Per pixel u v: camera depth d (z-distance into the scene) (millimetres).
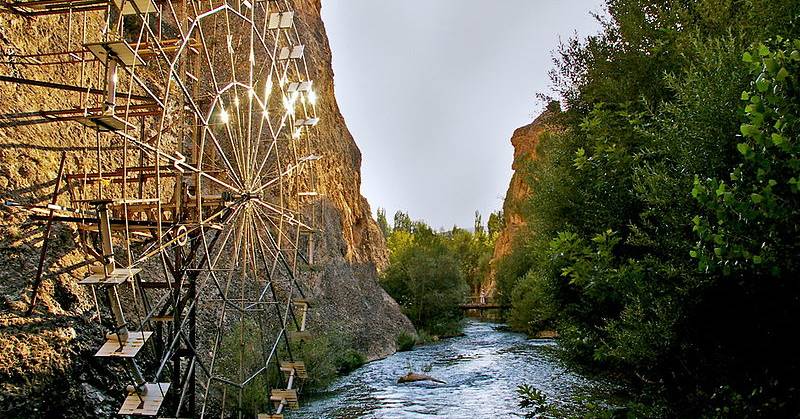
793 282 3795
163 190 13453
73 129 10375
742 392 4344
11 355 7562
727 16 7301
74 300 9008
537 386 13906
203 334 13469
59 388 7973
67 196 9680
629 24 10641
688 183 4852
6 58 8922
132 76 7828
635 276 5066
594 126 7312
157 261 12617
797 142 3006
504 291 37125
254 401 12477
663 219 5301
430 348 26797
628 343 5691
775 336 4188
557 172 12766
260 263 18312
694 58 7531
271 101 22000
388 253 51188
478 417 11492
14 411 7301
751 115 3236
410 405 13172
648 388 5582
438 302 35750
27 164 9000
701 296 4703
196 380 11906
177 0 10414
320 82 30312
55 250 9031
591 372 11219
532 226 17359
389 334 25969
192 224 9219
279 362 13445
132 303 10812
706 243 4629
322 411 12773
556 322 12219
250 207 11883
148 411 7539
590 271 5211
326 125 29812
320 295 21672
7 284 8039
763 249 3457
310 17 32500
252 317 16172
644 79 9969
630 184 7480
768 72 3113
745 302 4391
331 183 28453
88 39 11219
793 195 3283
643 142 7316
